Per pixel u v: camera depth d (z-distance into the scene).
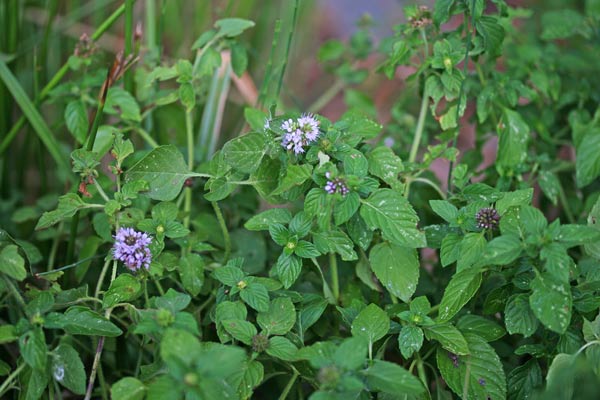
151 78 0.62
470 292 0.53
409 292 0.55
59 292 0.56
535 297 0.50
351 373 0.49
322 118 0.56
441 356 0.55
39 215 0.68
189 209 0.64
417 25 0.60
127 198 0.56
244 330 0.52
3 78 0.65
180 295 0.52
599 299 0.53
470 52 0.60
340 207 0.52
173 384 0.47
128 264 0.53
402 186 0.55
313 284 0.62
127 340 0.63
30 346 0.49
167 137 0.70
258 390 0.62
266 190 0.56
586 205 0.66
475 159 0.71
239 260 0.56
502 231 0.52
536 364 0.55
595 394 0.54
